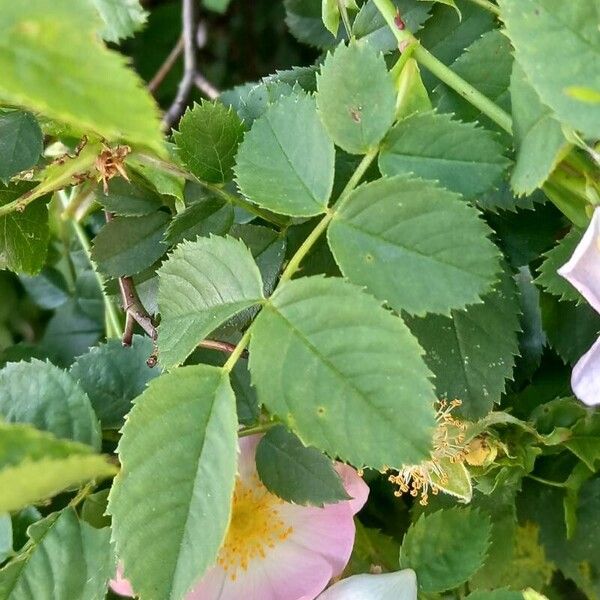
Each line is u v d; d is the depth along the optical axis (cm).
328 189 12
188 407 12
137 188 15
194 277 13
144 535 11
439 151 12
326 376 11
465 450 15
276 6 28
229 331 14
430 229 11
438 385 14
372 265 11
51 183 14
